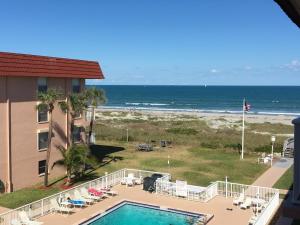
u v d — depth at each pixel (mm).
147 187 27250
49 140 28641
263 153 40062
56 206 22594
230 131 63719
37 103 29734
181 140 50312
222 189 27312
